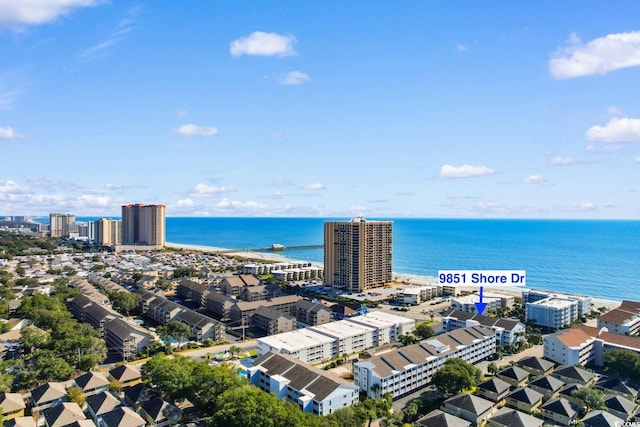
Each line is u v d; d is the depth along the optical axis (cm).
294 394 18200
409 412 17500
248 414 14675
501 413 16962
